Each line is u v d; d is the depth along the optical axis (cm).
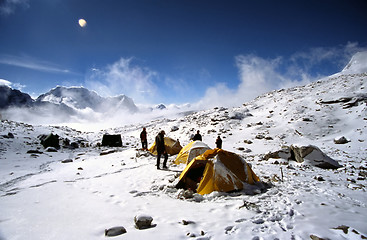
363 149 1767
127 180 884
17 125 2659
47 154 1708
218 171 723
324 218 460
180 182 768
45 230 420
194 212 533
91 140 2941
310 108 3303
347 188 696
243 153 1969
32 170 1121
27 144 1964
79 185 812
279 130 2845
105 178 925
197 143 1142
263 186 741
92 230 422
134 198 661
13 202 605
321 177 820
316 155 1161
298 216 475
